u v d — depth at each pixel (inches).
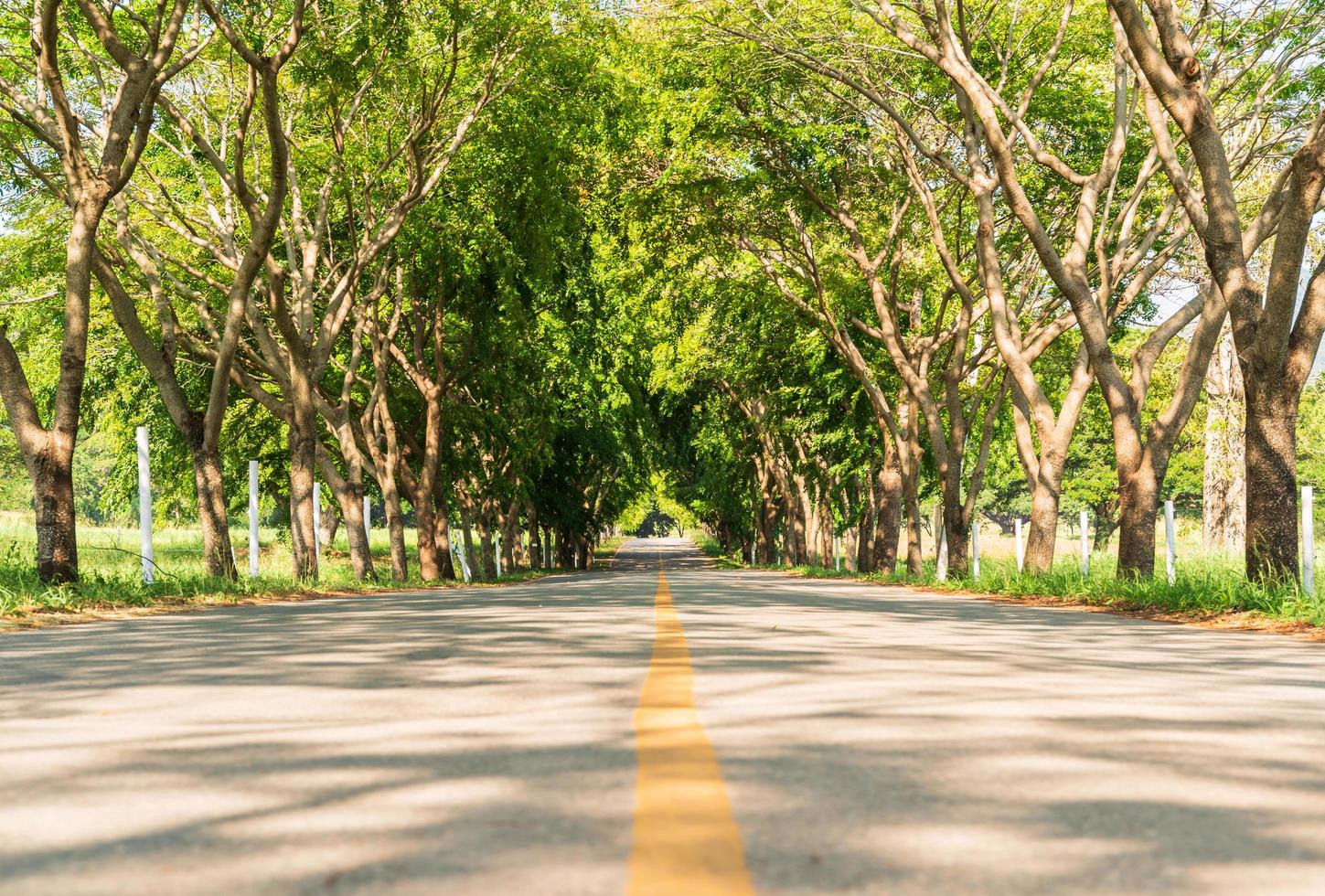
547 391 1332.4
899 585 984.9
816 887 96.2
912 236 1117.7
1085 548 760.3
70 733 174.7
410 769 146.2
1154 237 818.8
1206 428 1566.2
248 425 1446.9
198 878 99.2
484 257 1043.3
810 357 1322.6
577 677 243.0
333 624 413.7
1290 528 525.0
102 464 4082.2
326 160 927.7
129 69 597.9
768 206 1061.8
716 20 835.4
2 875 100.5
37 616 459.5
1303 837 113.5
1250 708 201.6
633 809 124.2
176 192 980.6
